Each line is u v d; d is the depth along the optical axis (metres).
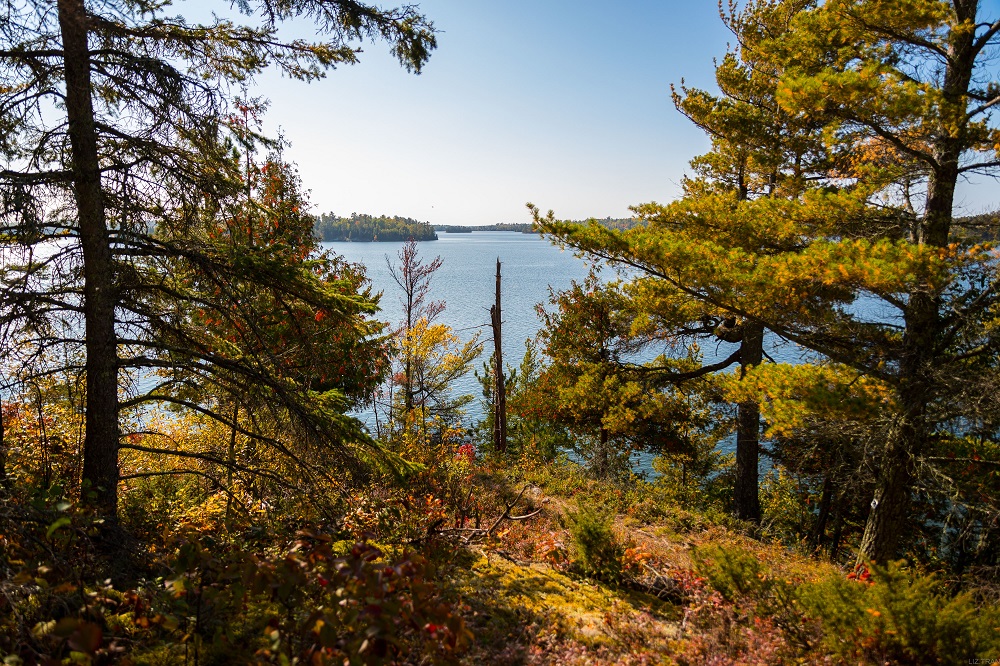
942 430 8.58
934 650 4.46
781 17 13.12
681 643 4.84
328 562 3.06
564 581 6.21
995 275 7.32
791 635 5.10
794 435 10.48
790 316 8.65
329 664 3.02
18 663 2.36
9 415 6.43
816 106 7.98
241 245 5.82
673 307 12.65
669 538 10.53
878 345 8.55
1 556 3.15
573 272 183.12
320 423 6.13
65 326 5.03
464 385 43.38
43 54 4.78
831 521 17.52
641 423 16.94
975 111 7.87
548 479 13.63
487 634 4.40
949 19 8.06
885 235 8.88
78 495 5.05
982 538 10.03
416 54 6.31
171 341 5.89
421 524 6.46
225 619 3.62
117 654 3.12
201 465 8.28
